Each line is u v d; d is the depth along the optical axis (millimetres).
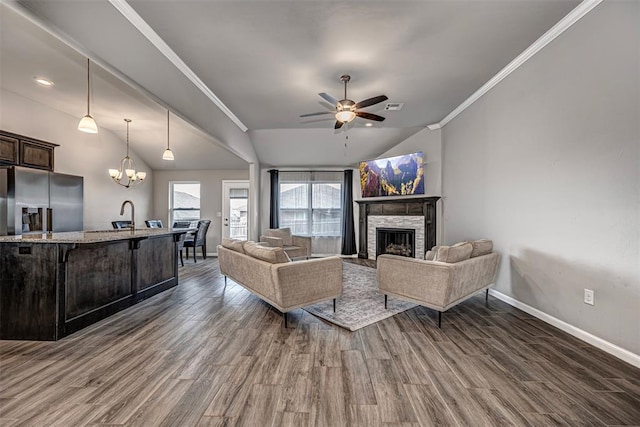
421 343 2477
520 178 3283
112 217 5961
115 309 3195
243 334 2662
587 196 2467
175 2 2217
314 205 7410
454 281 2834
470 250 3164
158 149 6629
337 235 7367
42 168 4199
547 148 2889
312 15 2383
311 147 6629
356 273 5293
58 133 4703
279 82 3613
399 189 6168
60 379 1928
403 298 3137
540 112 2971
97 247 2953
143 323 2926
